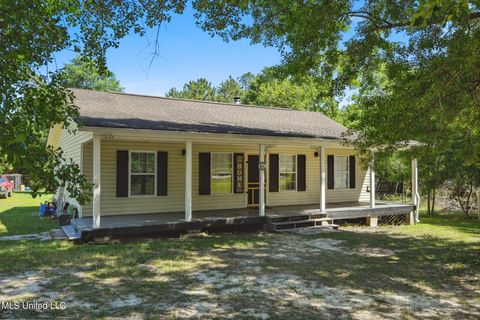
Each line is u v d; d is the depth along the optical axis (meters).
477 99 6.32
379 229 13.32
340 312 5.22
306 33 8.19
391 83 9.30
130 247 9.16
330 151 16.30
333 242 10.41
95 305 5.27
